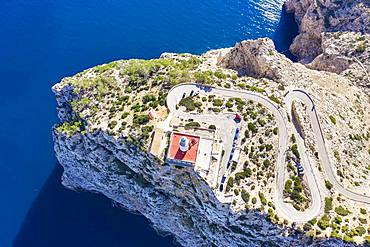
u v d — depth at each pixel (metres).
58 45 166.62
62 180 138.00
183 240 128.88
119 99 124.75
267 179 110.69
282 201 108.75
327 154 117.19
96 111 123.62
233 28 178.25
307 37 174.62
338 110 134.12
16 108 152.88
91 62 163.12
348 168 119.50
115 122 118.75
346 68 157.50
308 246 106.81
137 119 117.06
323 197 110.12
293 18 186.62
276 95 123.81
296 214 107.31
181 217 123.31
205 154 111.25
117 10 177.00
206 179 108.25
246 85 125.44
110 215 133.88
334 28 168.50
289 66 137.25
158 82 126.19
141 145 113.94
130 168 122.00
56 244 127.12
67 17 174.00
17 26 171.12
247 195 107.00
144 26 173.62
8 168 141.12
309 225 105.81
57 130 127.38
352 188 113.69
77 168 131.62
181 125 115.12
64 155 130.38
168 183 115.81
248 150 112.69
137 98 123.81
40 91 156.75
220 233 116.19
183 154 109.94
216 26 177.50
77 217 132.62
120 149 118.00
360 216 108.69
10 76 159.12
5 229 129.12
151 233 131.50
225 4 184.50
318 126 121.44
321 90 136.50
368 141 134.75
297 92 127.25
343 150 122.81
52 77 159.50
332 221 106.88
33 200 135.12
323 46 165.38
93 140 121.25
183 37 172.62
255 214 106.06
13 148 145.00
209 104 119.69
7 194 135.75
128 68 132.12
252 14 184.00
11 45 166.25
